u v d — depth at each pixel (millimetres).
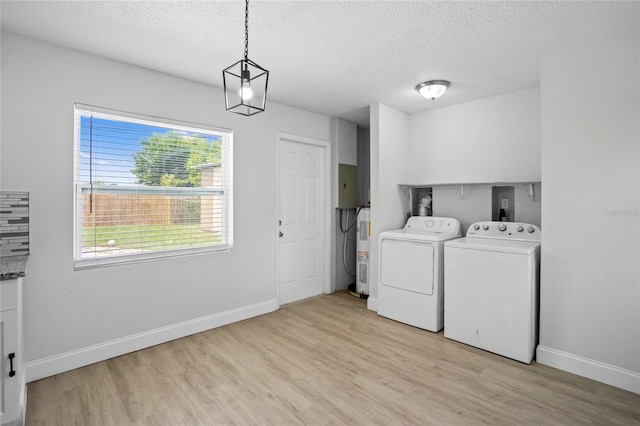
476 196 3393
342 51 2309
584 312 2189
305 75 2748
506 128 3174
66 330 2246
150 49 2268
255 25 1964
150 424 1714
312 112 3885
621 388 2037
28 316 2094
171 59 2426
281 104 3561
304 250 3965
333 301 3883
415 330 3006
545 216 2340
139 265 2576
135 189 2580
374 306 3561
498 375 2207
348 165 4293
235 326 3066
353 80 2867
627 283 2031
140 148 2602
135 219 2582
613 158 2070
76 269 2285
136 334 2561
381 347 2637
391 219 3654
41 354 2145
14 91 2045
